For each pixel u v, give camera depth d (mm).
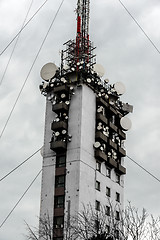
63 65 89062
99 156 80812
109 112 88375
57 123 80500
